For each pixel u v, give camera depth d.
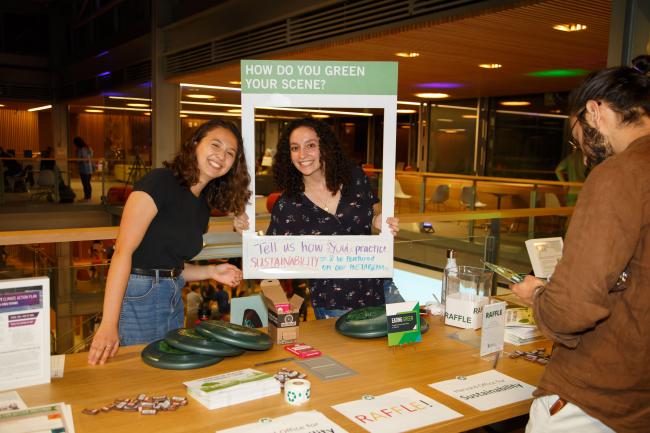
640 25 2.93
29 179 10.43
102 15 13.41
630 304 1.11
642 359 1.11
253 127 2.00
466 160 11.12
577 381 1.16
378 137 12.34
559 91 9.27
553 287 1.11
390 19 5.37
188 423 1.23
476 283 1.96
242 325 1.91
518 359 1.70
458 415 1.31
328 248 2.03
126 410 1.29
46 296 1.44
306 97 2.01
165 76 9.98
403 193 8.73
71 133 17.78
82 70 14.89
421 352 1.73
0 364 1.39
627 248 1.06
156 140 10.09
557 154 9.40
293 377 1.48
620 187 1.07
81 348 2.49
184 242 1.91
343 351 1.72
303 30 6.55
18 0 16.69
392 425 1.25
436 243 3.43
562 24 4.79
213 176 1.85
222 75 8.84
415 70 7.52
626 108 1.14
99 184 11.00
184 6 9.21
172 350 1.61
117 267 1.68
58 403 1.29
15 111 20.42
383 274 2.04
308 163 2.10
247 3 7.50
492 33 5.21
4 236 2.30
